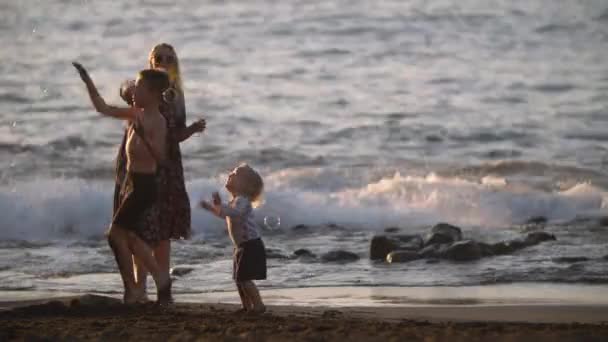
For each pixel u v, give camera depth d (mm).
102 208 40844
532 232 36438
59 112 67312
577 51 91875
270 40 98438
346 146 59062
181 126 24672
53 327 20641
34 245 36750
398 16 109375
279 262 32938
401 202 44000
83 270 31688
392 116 67125
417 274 30484
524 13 110250
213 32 102812
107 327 20531
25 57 90500
